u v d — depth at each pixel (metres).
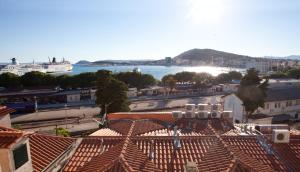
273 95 72.19
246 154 20.36
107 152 20.02
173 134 25.41
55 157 18.61
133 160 18.05
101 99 61.44
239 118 59.31
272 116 68.19
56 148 19.84
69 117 71.81
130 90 108.06
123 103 61.88
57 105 91.00
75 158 20.17
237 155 18.53
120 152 18.50
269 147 21.64
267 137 23.41
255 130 26.50
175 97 108.12
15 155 13.80
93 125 61.88
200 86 127.25
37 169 16.56
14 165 13.70
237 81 137.50
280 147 22.00
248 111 59.03
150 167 17.94
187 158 19.75
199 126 28.38
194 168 16.08
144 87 122.88
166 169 18.52
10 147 13.24
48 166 17.41
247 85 58.53
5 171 13.32
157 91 118.44
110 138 22.62
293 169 19.02
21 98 89.19
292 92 76.25
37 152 18.31
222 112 31.22
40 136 20.55
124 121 31.16
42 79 105.38
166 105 90.12
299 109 75.00
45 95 94.25
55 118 70.81
